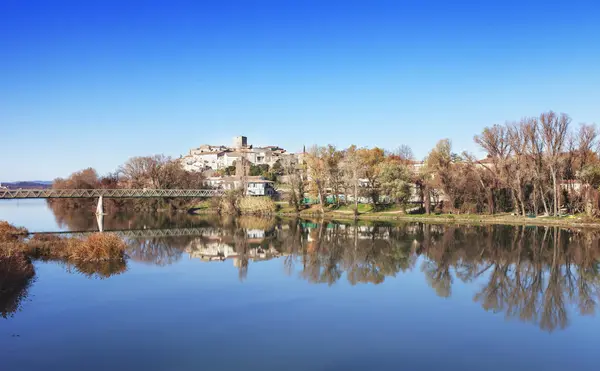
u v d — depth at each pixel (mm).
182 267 34969
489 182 81312
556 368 16875
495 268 35875
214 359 17156
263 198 98812
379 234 59750
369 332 20406
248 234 60750
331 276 32281
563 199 78500
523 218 74938
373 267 36031
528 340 19797
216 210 108125
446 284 30047
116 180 126812
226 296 26266
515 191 81500
